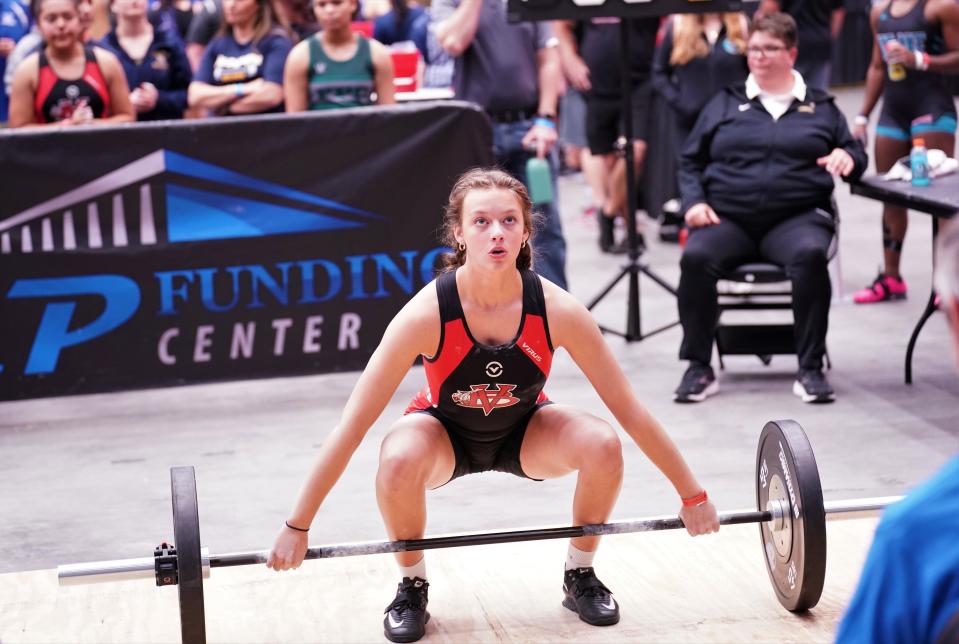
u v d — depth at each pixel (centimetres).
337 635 343
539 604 359
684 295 567
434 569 385
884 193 555
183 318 588
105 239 575
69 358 580
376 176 594
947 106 674
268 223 588
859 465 474
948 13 657
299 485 474
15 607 365
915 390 567
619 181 866
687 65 765
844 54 1686
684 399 562
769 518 332
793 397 566
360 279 602
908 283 763
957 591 127
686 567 380
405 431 328
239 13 660
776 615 344
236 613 358
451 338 314
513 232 304
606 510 337
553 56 697
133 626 351
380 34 841
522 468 351
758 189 572
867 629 132
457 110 595
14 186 563
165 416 577
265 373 600
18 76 627
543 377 326
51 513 454
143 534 431
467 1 670
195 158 578
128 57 712
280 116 581
